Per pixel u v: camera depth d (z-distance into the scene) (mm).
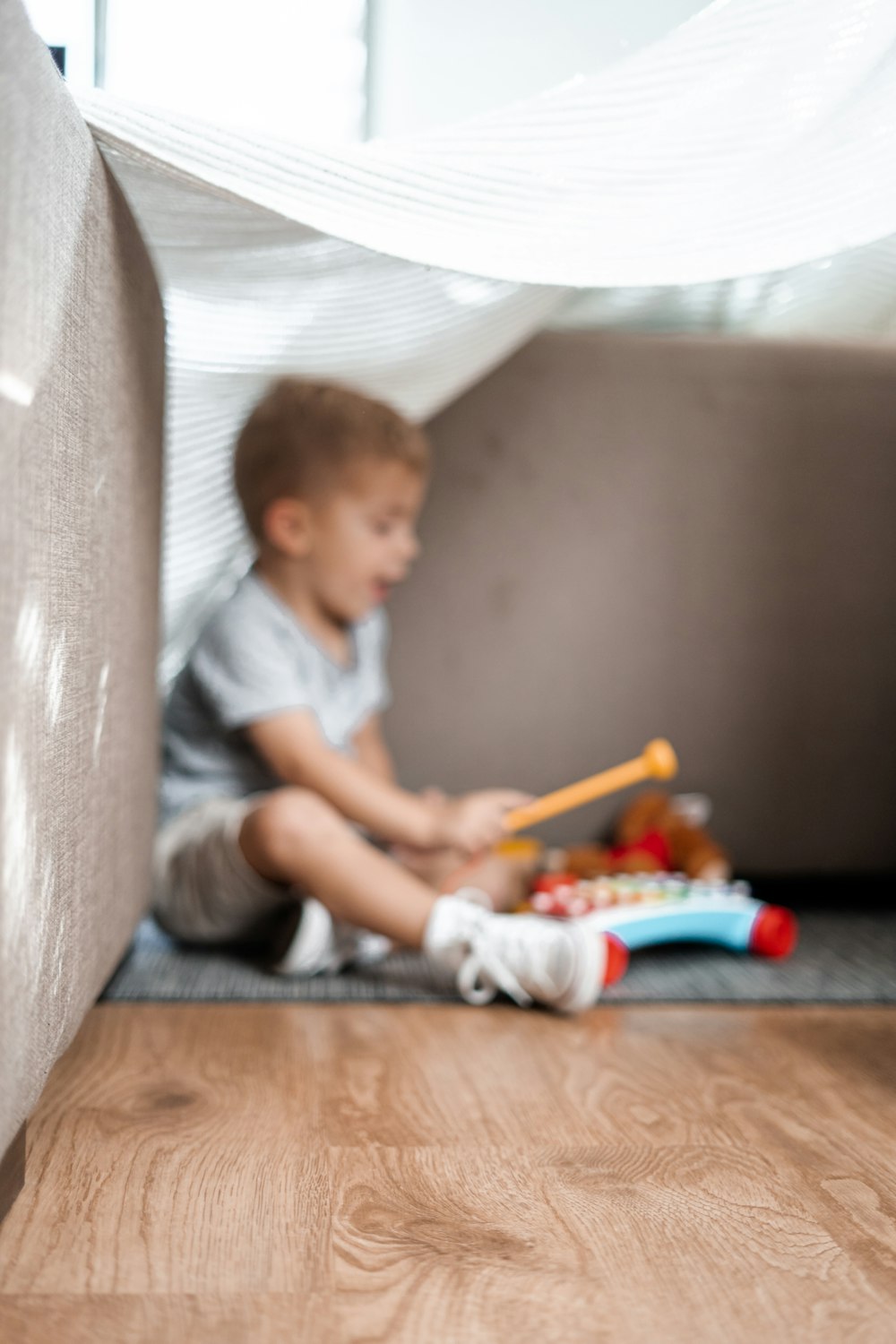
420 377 1251
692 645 1425
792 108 789
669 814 1397
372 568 1270
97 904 700
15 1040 497
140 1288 510
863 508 1429
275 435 1248
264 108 2250
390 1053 862
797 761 1440
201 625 1439
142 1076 798
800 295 1456
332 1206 598
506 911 1273
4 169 466
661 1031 927
